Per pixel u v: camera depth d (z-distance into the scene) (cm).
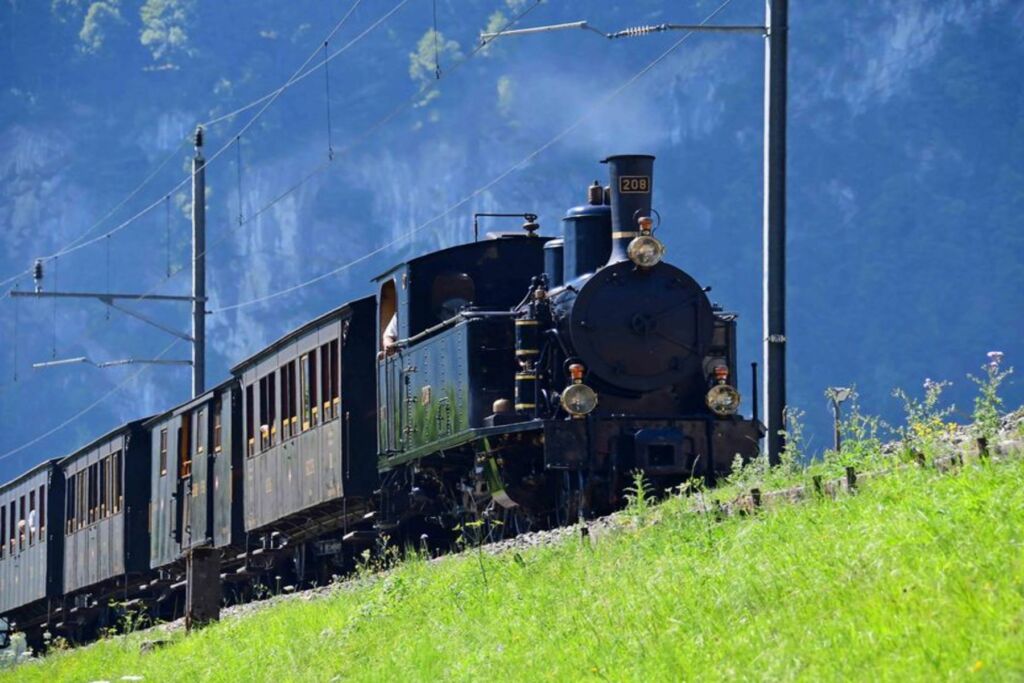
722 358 4978
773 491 3259
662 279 4812
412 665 3206
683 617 2648
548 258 5088
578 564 3378
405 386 5453
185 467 7675
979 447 2833
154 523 8044
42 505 9369
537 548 3731
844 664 2125
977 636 2034
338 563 6228
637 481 3784
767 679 2202
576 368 4609
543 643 2906
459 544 5212
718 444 4653
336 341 5869
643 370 4756
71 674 4981
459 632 3291
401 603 3800
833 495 3092
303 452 6169
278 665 3816
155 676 4309
